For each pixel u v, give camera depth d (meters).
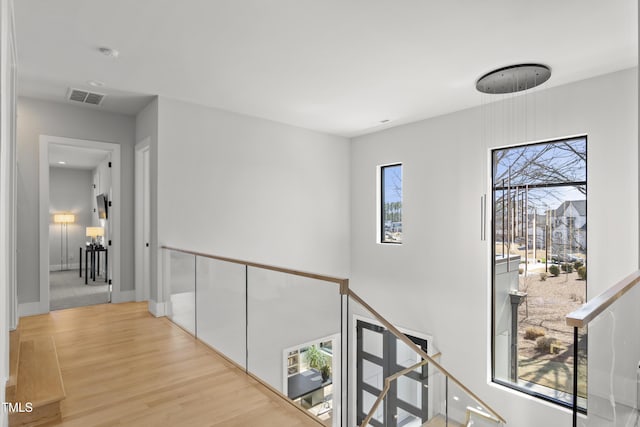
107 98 4.48
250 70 3.68
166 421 2.19
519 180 4.50
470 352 4.83
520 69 3.55
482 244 4.74
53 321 4.16
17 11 2.61
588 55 3.33
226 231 4.96
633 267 3.56
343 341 2.12
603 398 1.56
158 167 4.38
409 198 5.63
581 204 3.99
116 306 4.86
